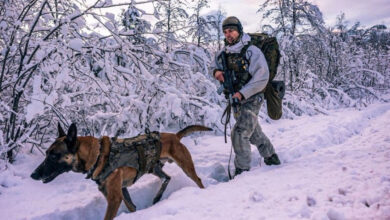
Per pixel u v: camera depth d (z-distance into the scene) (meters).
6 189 3.72
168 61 6.05
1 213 3.23
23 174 4.14
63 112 5.01
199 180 3.79
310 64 13.39
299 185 3.11
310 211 2.45
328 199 2.66
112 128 5.37
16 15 4.52
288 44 10.91
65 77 4.22
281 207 2.62
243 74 3.80
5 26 4.18
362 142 4.88
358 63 13.55
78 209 3.31
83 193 3.73
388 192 2.61
